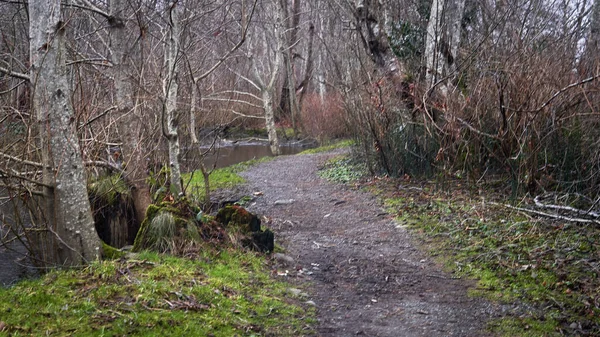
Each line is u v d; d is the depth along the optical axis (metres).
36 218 6.75
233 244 7.03
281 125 28.97
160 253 6.39
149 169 9.67
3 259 7.16
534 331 5.01
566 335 4.92
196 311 4.89
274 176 14.62
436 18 11.20
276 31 22.67
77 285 5.22
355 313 5.55
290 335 4.82
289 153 22.80
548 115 8.61
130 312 4.68
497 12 12.54
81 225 5.84
